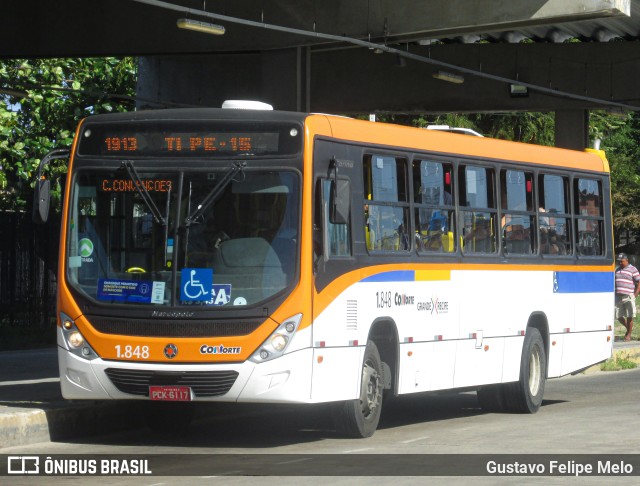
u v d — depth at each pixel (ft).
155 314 42.75
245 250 42.86
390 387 48.80
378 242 47.67
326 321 43.75
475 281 54.60
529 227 60.03
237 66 114.93
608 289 68.03
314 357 43.01
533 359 59.77
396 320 48.49
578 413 58.03
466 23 75.36
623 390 72.23
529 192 60.18
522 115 158.61
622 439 45.75
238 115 43.91
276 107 84.28
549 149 62.69
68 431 46.32
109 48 89.97
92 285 43.75
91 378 43.34
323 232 43.75
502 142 58.08
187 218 43.24
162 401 45.42
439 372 51.85
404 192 49.96
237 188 43.37
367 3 79.00
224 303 42.50
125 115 44.73
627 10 72.49
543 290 60.80
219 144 43.75
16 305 94.99
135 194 43.93
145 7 88.02
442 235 52.49
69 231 44.52
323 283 43.60
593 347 66.28
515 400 58.80
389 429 50.72
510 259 57.72
